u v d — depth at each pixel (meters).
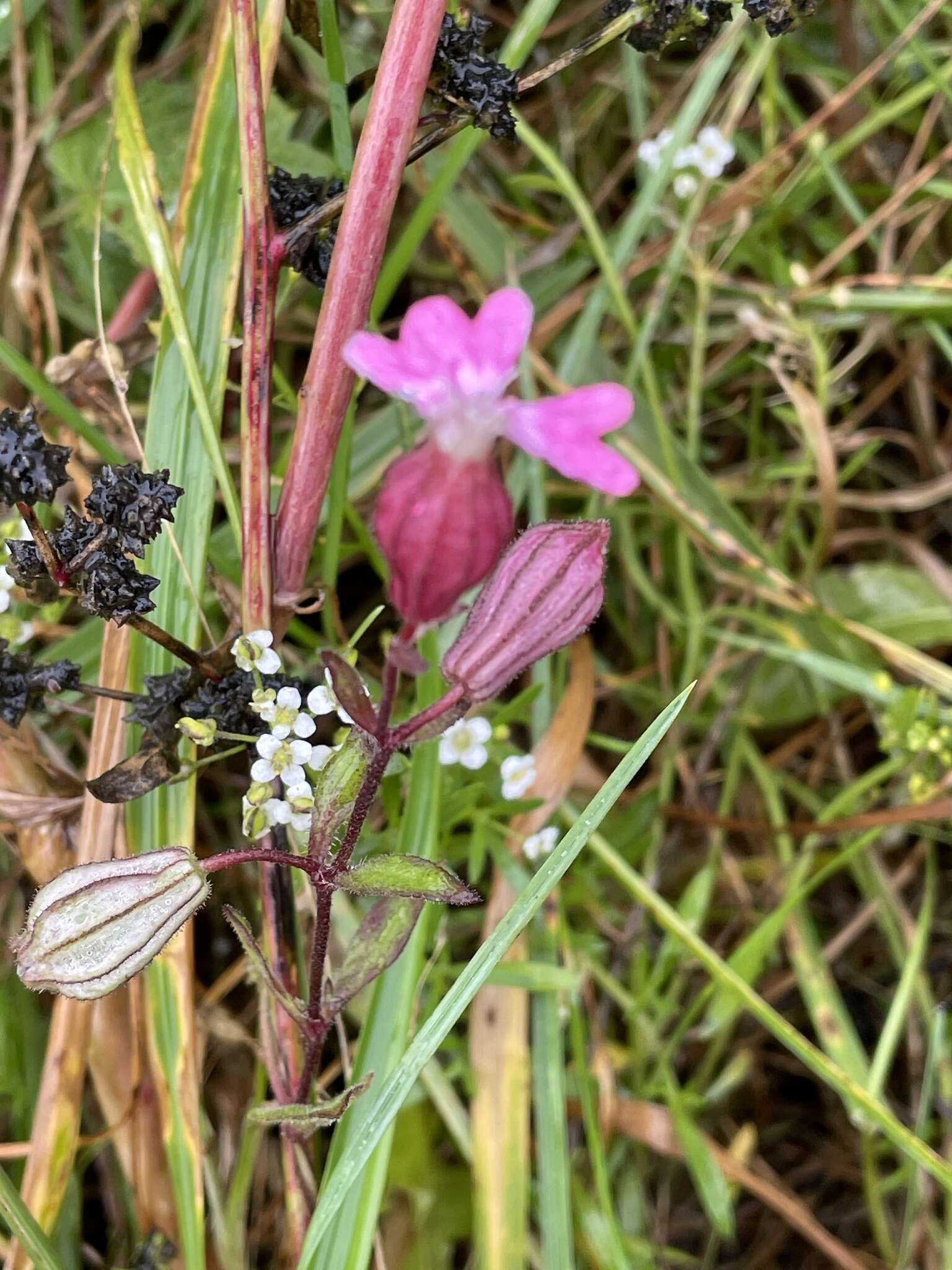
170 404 0.14
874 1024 0.20
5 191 0.19
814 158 0.21
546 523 0.09
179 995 0.13
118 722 0.13
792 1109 0.20
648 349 0.21
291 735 0.12
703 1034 0.17
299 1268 0.11
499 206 0.21
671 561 0.22
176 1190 0.13
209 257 0.14
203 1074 0.17
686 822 0.20
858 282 0.20
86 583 0.10
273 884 0.12
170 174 0.18
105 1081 0.15
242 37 0.11
